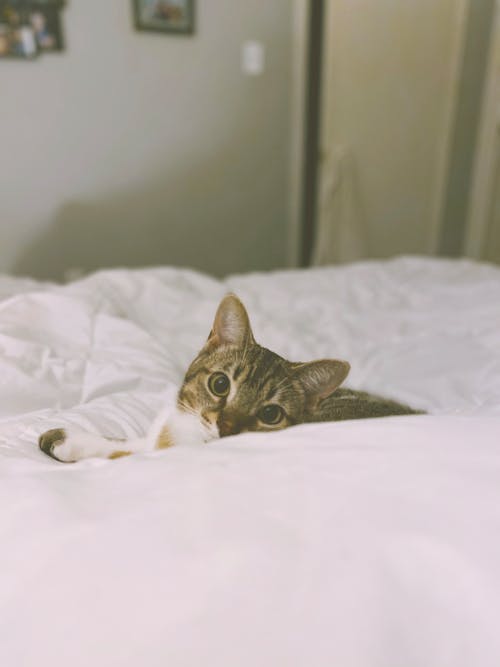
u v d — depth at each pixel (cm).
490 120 240
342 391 55
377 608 27
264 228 239
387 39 222
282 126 227
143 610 27
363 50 220
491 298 110
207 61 203
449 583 28
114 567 29
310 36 210
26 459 45
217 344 48
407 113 237
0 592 29
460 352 84
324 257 242
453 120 242
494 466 35
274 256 247
